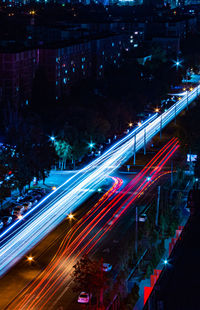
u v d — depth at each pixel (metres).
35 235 121.62
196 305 54.06
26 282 99.00
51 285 97.56
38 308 89.06
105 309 86.19
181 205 141.00
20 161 145.75
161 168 179.38
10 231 124.19
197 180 140.75
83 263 95.56
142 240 116.38
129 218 131.62
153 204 135.50
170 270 62.47
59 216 133.88
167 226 119.06
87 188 157.38
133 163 185.62
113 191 154.38
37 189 152.38
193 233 73.75
